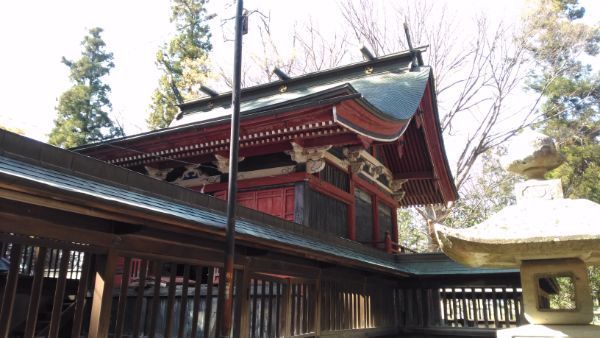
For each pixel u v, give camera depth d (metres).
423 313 13.81
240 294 7.08
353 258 9.45
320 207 12.99
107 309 5.03
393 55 18.19
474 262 5.05
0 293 8.05
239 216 7.43
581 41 26.42
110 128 32.22
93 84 31.42
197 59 28.39
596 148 26.28
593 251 4.05
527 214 4.28
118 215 4.69
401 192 18.70
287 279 8.45
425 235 33.62
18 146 4.59
